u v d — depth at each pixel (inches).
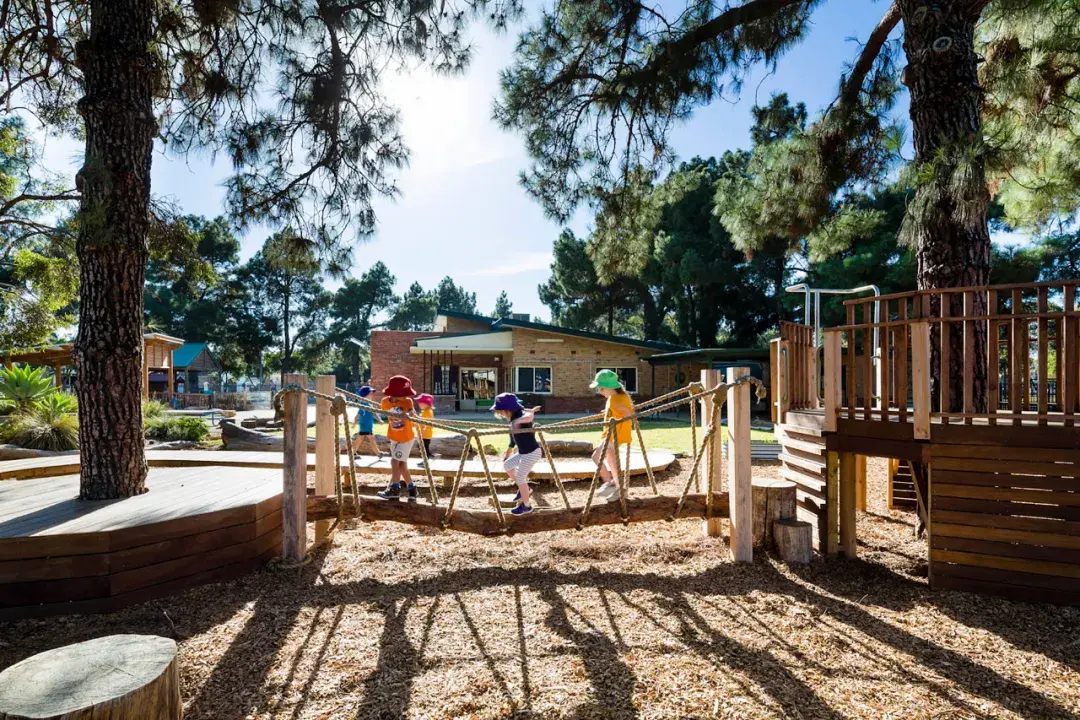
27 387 521.0
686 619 143.9
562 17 308.7
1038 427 152.0
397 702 105.3
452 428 188.1
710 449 211.9
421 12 270.8
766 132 352.5
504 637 133.5
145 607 148.0
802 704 104.5
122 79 178.4
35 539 139.1
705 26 268.4
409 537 224.4
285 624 140.6
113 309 179.9
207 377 1852.9
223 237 1788.9
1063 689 110.3
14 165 474.3
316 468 203.9
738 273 1067.3
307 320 2237.9
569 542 216.1
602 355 956.0
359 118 300.0
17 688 71.2
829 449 189.8
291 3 264.7
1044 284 152.0
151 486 203.0
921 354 165.8
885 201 770.8
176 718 81.7
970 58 204.4
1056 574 149.6
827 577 174.9
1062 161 303.7
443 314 1048.8
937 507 164.1
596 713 101.4
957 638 132.2
